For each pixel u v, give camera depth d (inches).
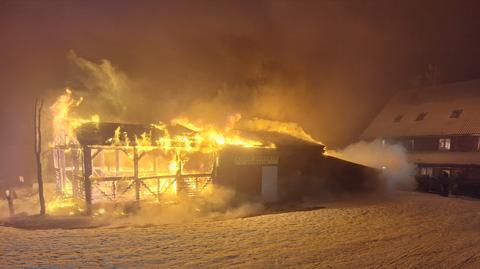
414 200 781.3
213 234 426.6
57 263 299.6
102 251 340.8
